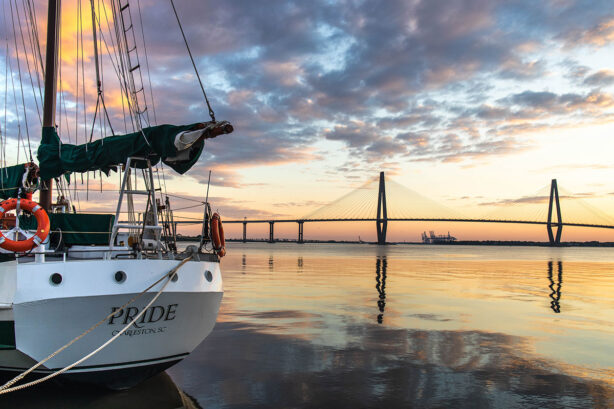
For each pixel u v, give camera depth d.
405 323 14.42
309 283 27.19
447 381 8.69
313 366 9.64
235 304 18.44
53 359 7.29
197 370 9.38
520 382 8.66
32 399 7.68
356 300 19.77
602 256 100.44
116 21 10.80
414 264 51.34
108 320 7.20
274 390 8.13
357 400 7.67
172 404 7.48
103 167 8.72
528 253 118.38
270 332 12.97
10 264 7.54
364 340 12.04
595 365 9.84
